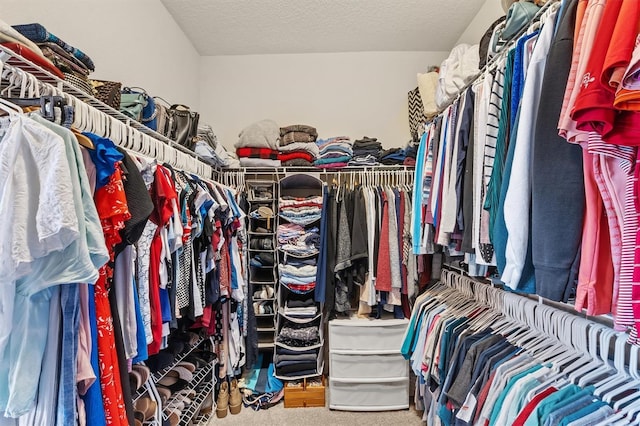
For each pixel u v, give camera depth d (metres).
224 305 2.13
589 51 0.61
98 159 0.84
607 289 0.67
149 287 1.14
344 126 2.80
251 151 2.38
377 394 2.17
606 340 0.91
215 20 2.37
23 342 0.71
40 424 0.74
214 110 2.82
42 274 0.69
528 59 0.92
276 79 2.82
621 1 0.57
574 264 0.68
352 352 2.16
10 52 0.84
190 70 2.63
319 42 2.66
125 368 0.95
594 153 0.61
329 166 2.37
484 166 1.08
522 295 1.38
